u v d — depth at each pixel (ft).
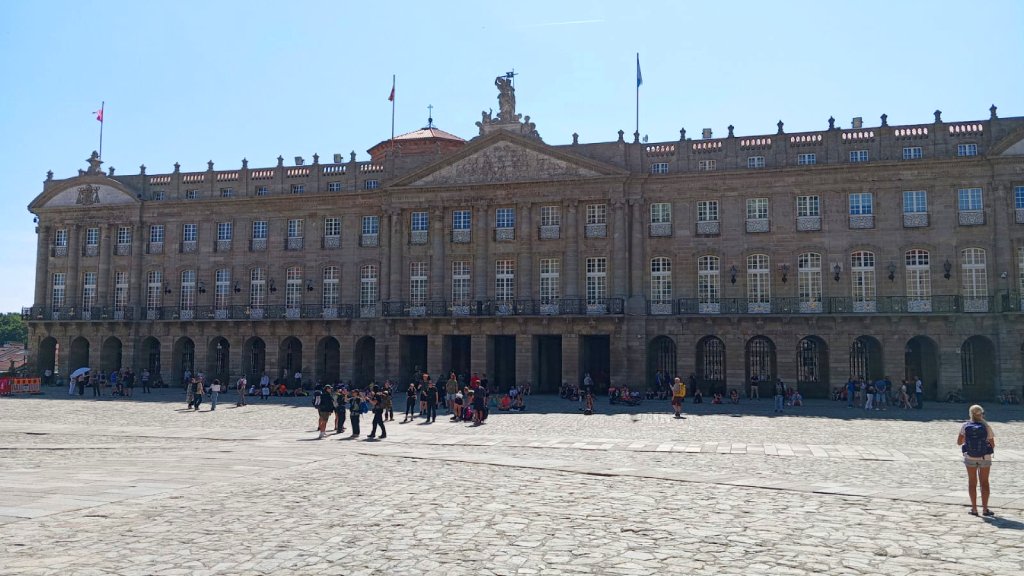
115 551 40.98
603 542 44.11
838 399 182.60
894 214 187.01
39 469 71.46
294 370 235.81
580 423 125.59
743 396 189.78
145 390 210.38
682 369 194.39
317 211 226.17
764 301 192.75
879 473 71.97
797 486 62.49
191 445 94.99
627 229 201.67
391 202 217.97
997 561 40.27
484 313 205.36
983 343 184.96
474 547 42.86
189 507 53.47
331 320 219.41
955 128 185.57
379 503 55.77
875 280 187.21
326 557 40.47
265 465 75.82
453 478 67.92
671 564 39.55
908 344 192.75
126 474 68.49
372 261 221.25
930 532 46.68
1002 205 180.24
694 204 199.31
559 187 205.98
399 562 39.65
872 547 43.06
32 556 39.58
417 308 212.02
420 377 203.31
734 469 74.38
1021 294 179.01
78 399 182.50
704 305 195.52
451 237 214.07
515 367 204.95
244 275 229.86
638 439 102.17
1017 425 121.49
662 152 202.39
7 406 160.35
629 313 198.49
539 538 45.06
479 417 125.39
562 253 205.67
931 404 171.42
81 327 238.89
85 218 242.78
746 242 195.11
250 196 229.25
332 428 117.08
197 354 229.45
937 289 183.42
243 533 45.75
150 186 242.37
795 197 193.47
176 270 235.20
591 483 65.05
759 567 39.11
